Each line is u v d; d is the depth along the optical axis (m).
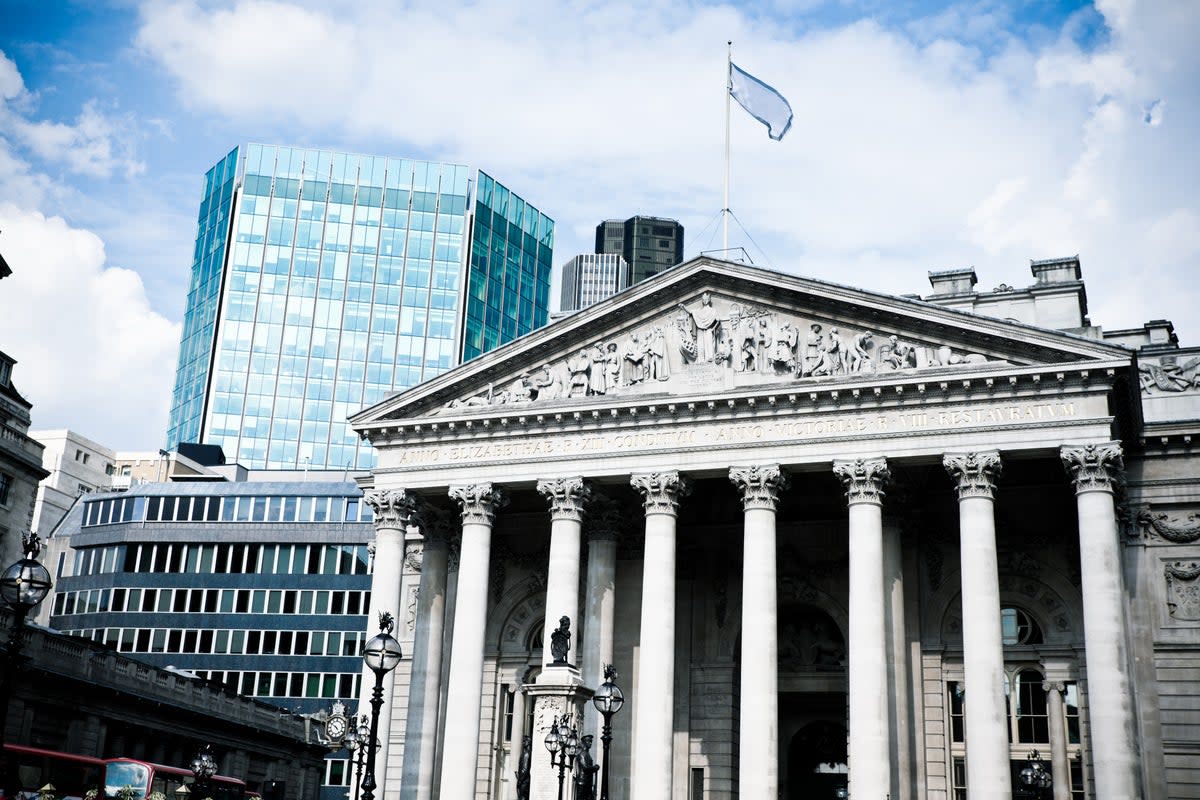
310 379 179.88
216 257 187.38
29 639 74.19
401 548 73.62
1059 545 70.25
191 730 92.00
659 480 67.88
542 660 76.94
